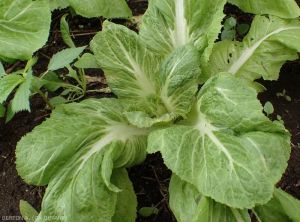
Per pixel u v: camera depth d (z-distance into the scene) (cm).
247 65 51
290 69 57
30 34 51
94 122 44
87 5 55
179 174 38
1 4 50
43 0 51
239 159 37
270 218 41
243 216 39
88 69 58
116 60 46
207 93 42
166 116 44
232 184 37
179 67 43
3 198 48
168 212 47
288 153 38
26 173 41
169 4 50
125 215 43
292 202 40
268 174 37
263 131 39
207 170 38
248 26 60
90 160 42
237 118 39
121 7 57
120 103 47
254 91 40
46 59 59
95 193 40
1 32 51
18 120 54
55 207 40
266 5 52
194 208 39
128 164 45
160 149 39
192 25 49
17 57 50
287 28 51
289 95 55
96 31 62
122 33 46
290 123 53
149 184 49
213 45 48
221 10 45
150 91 47
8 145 52
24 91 44
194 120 44
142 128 45
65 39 54
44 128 42
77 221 40
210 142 40
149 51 47
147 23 50
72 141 42
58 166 42
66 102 54
